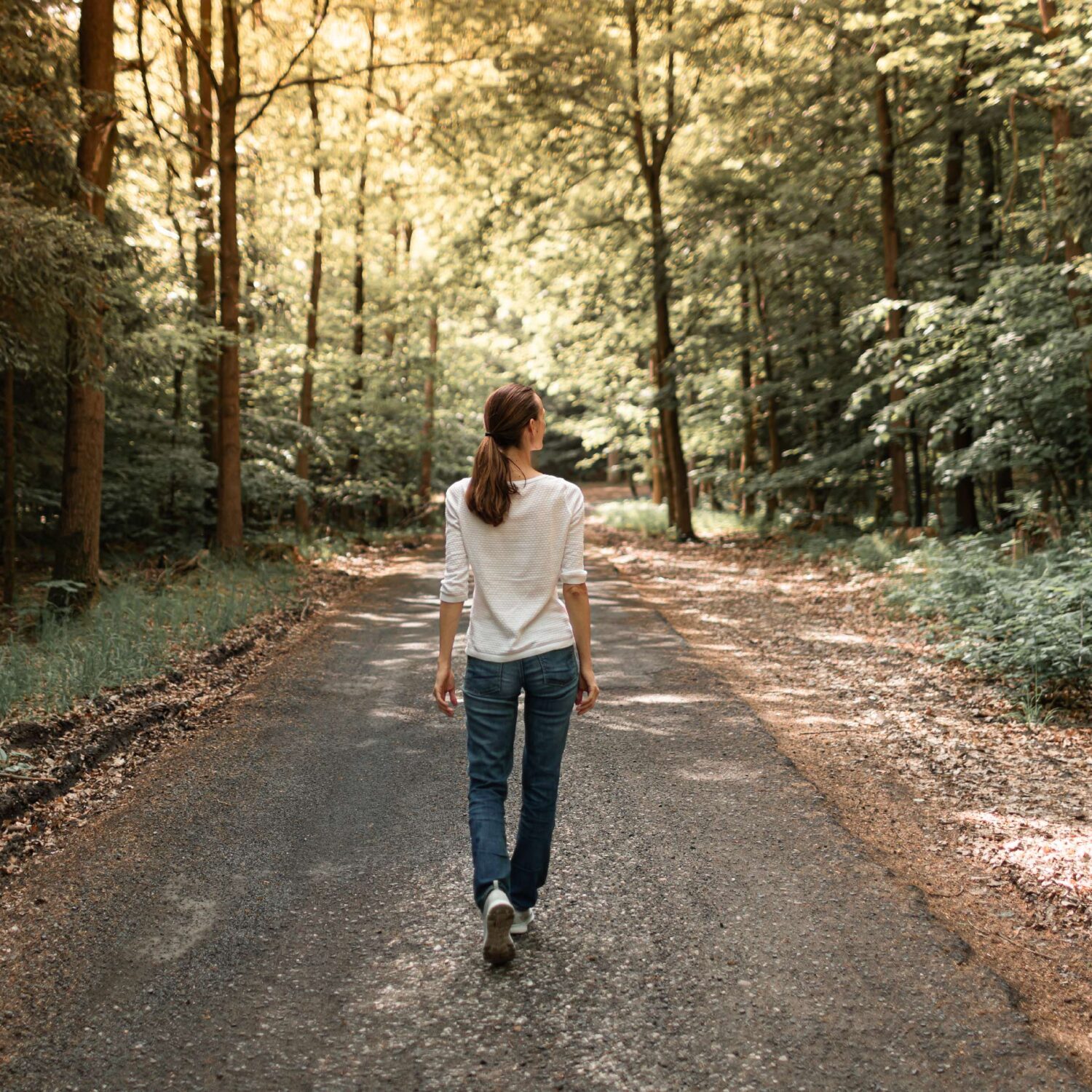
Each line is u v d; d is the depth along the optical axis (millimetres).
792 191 14445
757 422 22094
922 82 13625
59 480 12555
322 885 3383
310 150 16875
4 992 2688
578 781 4492
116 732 5035
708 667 7113
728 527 21484
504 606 2859
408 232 22719
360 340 20328
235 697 6121
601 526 24750
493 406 2873
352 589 11742
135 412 12953
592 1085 2268
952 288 12398
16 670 5773
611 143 18188
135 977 2771
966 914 3201
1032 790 4430
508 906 2646
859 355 16844
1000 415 11570
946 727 5496
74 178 8328
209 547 13453
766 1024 2518
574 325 21328
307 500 17812
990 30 9922
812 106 15094
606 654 7559
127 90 13508
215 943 2973
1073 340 9453
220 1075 2318
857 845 3748
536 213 18234
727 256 15961
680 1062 2355
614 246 19406
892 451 14883
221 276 13156
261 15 14828
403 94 17453
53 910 3193
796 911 3178
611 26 17484
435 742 5145
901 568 11570
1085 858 3629
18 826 3848
